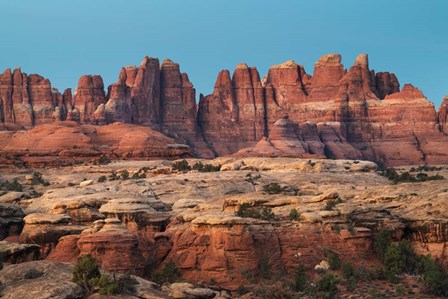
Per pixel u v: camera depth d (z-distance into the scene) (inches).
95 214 5841.5
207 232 5142.7
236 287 4810.5
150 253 5310.0
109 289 3821.4
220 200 5969.5
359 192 6304.1
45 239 5482.3
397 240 5319.9
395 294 4633.4
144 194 7076.8
